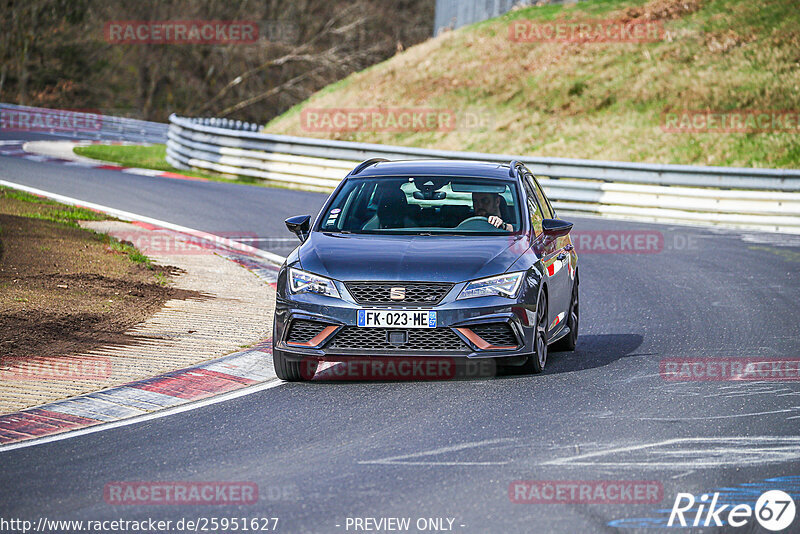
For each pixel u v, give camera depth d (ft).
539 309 102.12
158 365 104.22
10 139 450.71
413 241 103.09
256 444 77.82
